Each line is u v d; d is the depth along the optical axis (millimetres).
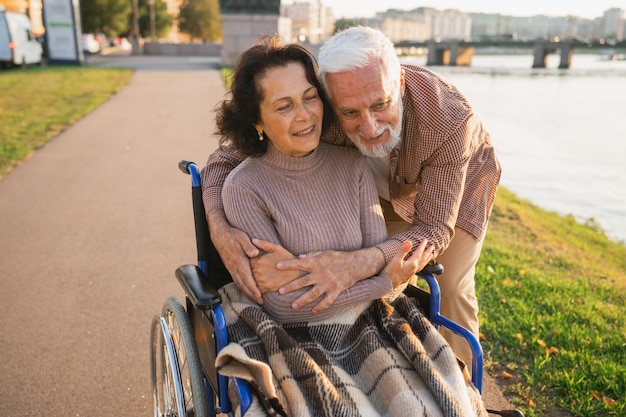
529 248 5438
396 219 2713
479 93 26422
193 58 31906
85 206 5992
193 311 2219
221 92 15211
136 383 3008
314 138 1956
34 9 36406
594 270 5008
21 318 3656
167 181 6977
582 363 3082
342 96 1907
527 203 8062
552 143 14023
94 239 5059
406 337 1855
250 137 2010
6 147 8383
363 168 2129
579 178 10633
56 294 3994
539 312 3744
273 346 1760
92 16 49250
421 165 2189
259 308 1906
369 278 1952
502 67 58844
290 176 2020
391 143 2027
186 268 2105
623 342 3332
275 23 21344
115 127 10320
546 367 3051
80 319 3658
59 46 23688
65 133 9758
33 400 2850
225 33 21344
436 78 2160
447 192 2115
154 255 4727
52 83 16453
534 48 59375
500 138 14570
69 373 3082
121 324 3605
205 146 8906
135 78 18453
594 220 8109
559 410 2740
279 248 1904
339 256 1915
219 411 2201
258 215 1958
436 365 1846
